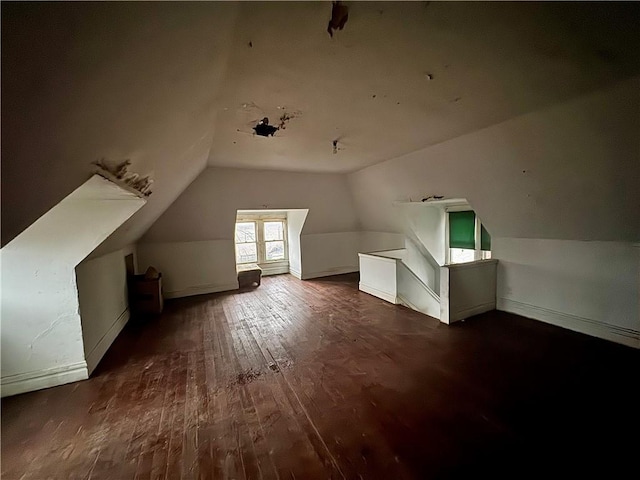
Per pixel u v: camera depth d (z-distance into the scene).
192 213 4.82
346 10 1.22
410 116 2.42
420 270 5.87
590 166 2.42
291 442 1.78
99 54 0.81
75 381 2.47
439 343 3.10
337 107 2.22
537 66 1.69
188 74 1.35
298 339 3.30
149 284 4.18
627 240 2.86
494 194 3.41
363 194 5.51
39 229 2.17
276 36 1.38
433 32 1.39
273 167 4.38
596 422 1.88
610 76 1.78
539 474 1.52
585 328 3.24
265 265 7.11
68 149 1.10
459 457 1.64
